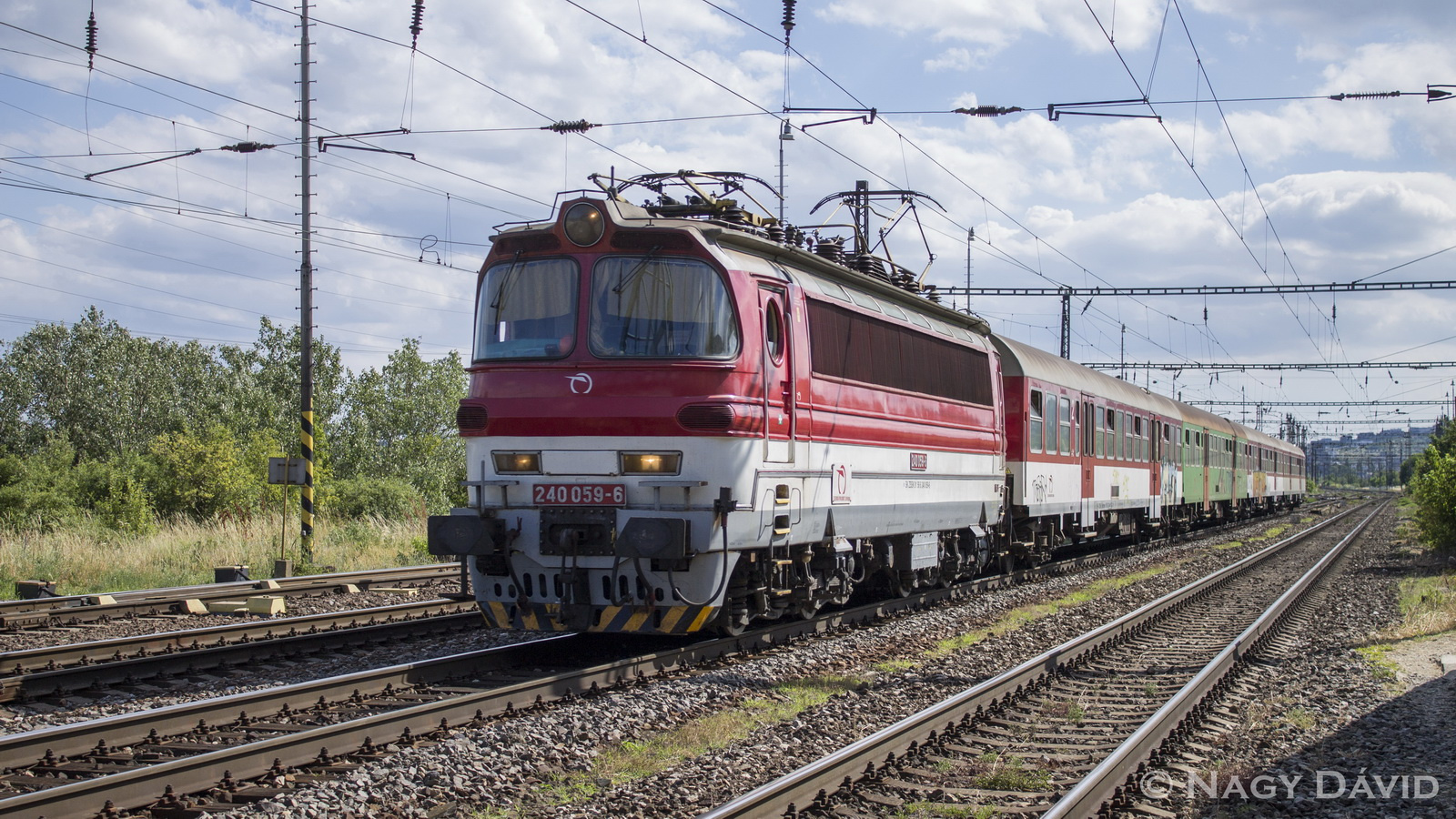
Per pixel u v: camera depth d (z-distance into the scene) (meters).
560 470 10.31
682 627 10.26
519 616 10.70
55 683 9.12
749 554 11.01
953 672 10.82
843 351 12.61
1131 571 22.95
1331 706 9.77
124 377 62.84
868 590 16.19
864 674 10.73
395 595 16.45
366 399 51.34
